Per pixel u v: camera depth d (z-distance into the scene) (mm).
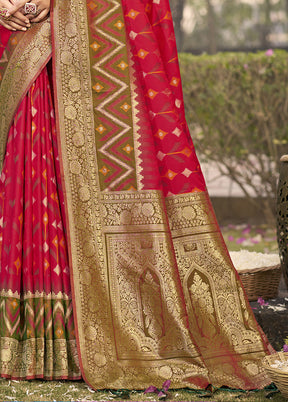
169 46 2766
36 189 2543
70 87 2596
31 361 2447
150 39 2668
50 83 2662
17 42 2600
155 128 2689
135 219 2574
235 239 5793
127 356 2457
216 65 5883
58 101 2576
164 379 2398
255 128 5930
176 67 2781
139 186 2594
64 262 2568
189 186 2703
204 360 2504
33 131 2572
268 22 12078
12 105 2594
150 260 2543
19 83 2582
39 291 2498
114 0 2674
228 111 5938
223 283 2643
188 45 12164
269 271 3098
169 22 2762
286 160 2771
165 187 2705
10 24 2568
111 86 2627
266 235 5898
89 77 2619
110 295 2514
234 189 6957
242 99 5895
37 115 2580
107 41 2645
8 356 2441
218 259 2658
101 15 2652
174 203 2695
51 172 2578
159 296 2514
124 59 2652
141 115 2637
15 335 2469
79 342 2445
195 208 2693
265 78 5809
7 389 2352
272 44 12008
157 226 2564
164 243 2555
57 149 2615
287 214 2752
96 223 2562
